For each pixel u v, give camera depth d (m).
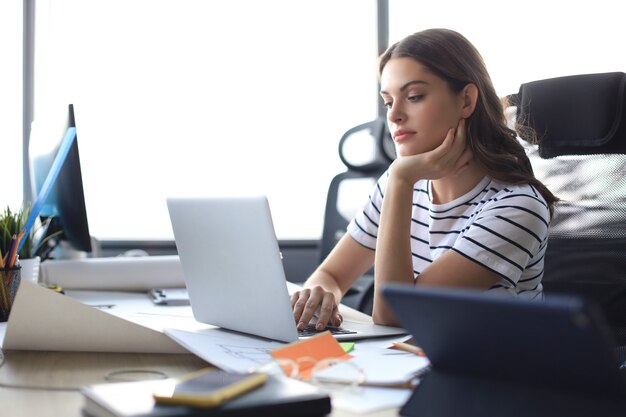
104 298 1.84
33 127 2.31
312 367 0.97
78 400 0.89
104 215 3.46
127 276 1.99
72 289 1.97
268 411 0.76
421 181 1.76
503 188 1.59
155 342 1.18
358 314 1.59
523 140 1.81
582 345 0.66
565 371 0.71
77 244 1.97
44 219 2.11
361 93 3.65
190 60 3.51
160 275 2.01
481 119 1.59
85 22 3.41
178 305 1.72
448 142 1.52
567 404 0.72
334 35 3.62
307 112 3.63
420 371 0.92
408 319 0.78
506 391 0.76
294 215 3.66
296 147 3.63
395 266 1.45
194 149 3.54
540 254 1.57
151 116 3.49
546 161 1.81
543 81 1.82
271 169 3.62
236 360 1.03
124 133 3.46
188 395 0.76
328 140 3.65
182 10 3.50
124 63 3.45
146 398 0.79
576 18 3.43
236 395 0.78
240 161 3.58
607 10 3.41
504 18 3.46
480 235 1.48
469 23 3.50
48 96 3.37
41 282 1.95
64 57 3.39
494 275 1.46
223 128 3.56
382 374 0.92
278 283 1.14
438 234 1.66
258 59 3.57
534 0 3.45
